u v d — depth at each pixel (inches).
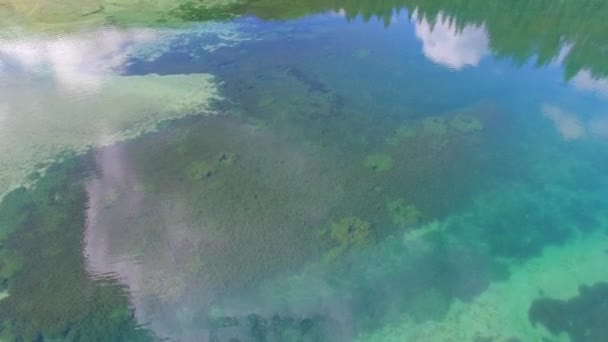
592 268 908.0
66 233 975.0
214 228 981.8
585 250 944.3
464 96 1451.8
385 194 1075.3
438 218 1015.0
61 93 1401.3
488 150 1218.0
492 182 1111.6
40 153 1187.3
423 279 884.0
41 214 1020.5
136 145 1220.5
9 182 1103.6
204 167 1147.9
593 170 1147.3
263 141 1244.5
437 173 1139.3
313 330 797.2
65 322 807.1
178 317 816.9
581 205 1049.5
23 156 1176.8
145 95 1402.6
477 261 921.5
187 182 1104.8
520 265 913.5
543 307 835.4
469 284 876.0
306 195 1070.4
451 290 864.9
